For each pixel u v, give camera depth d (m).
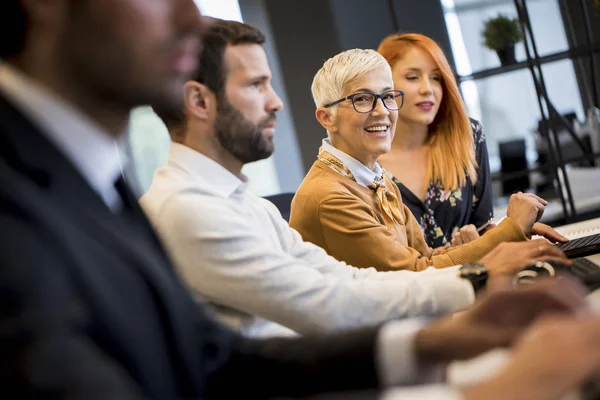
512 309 1.07
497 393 0.71
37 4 0.91
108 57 0.93
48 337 0.70
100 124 0.99
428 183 3.19
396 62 3.20
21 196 0.78
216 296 1.66
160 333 0.94
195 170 1.70
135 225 1.06
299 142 5.57
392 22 5.32
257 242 1.66
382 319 1.66
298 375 1.16
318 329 1.64
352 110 2.49
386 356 1.11
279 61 5.50
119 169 1.08
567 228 2.92
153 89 0.97
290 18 5.45
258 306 1.64
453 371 1.25
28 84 0.92
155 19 0.96
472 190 3.26
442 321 1.12
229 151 1.74
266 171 5.88
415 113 3.16
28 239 0.75
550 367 0.71
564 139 4.77
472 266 1.75
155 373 0.90
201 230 1.61
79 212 0.89
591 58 4.77
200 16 1.03
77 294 0.79
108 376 0.72
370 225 2.33
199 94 1.70
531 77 4.79
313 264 2.03
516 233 2.29
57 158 0.88
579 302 1.07
